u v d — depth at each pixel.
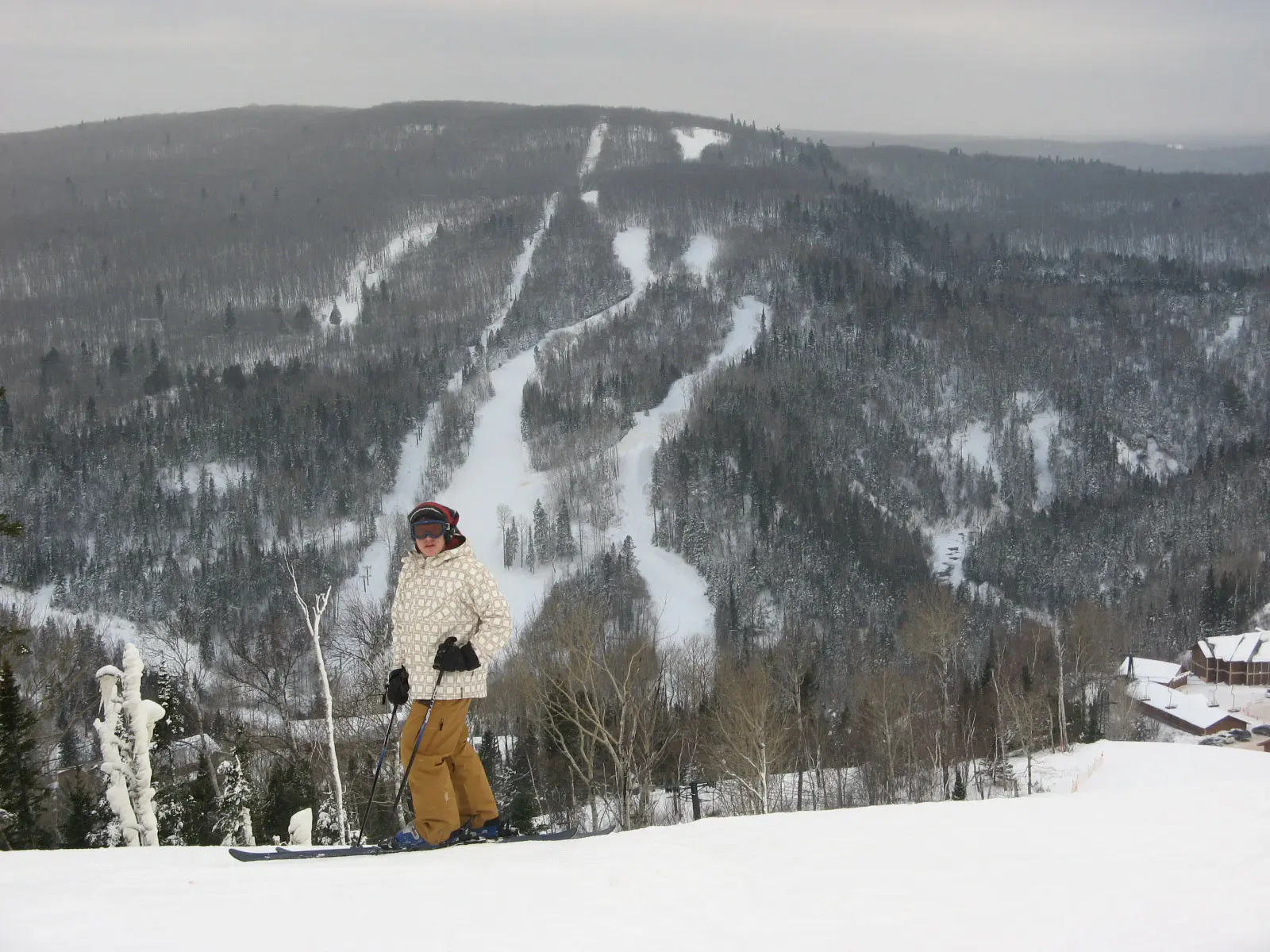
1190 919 4.22
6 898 4.41
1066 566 121.69
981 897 4.57
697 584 120.50
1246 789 9.16
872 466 157.62
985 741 37.25
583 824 26.97
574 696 23.70
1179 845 5.86
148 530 131.00
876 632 89.12
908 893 4.63
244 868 5.37
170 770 22.59
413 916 4.08
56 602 105.81
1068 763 30.77
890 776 31.12
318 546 129.25
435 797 6.06
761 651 52.94
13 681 20.67
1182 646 94.69
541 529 127.75
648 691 26.64
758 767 24.89
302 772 21.06
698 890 4.62
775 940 3.90
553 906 4.25
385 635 19.42
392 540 130.88
